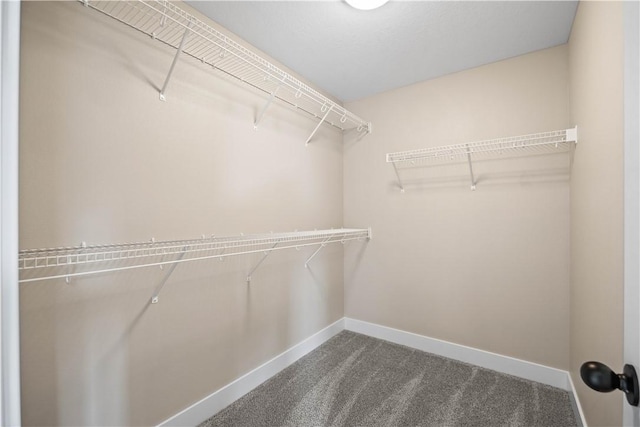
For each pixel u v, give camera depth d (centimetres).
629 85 50
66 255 102
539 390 185
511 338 206
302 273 235
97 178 121
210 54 164
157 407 141
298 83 180
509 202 206
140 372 135
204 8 155
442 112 233
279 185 212
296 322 228
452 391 185
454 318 229
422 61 211
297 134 230
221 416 163
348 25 170
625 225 53
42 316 107
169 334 146
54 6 110
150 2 135
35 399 106
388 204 261
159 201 142
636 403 49
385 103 261
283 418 161
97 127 121
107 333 124
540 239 196
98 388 121
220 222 171
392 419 160
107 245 121
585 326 142
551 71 192
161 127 143
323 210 258
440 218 235
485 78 215
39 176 106
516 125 204
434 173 238
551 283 192
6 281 48
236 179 180
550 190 193
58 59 111
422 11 158
